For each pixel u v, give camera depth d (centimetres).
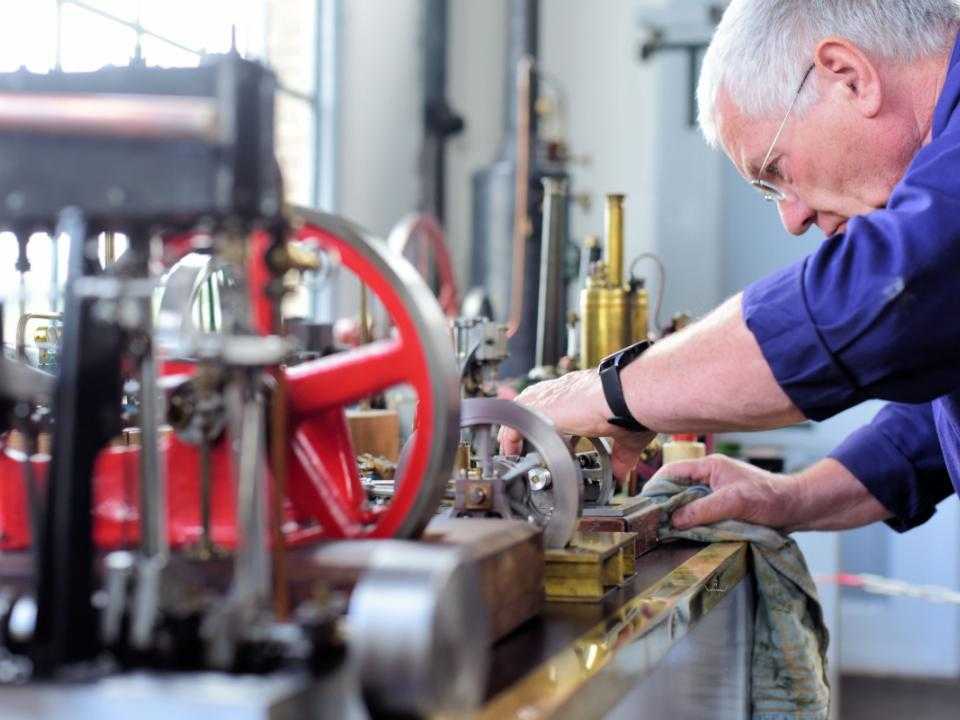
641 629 112
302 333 221
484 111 580
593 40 562
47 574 81
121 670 77
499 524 117
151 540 86
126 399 138
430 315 111
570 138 564
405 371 110
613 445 174
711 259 457
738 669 169
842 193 174
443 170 561
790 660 175
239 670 76
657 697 123
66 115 79
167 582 80
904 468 201
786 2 171
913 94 166
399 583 76
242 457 83
